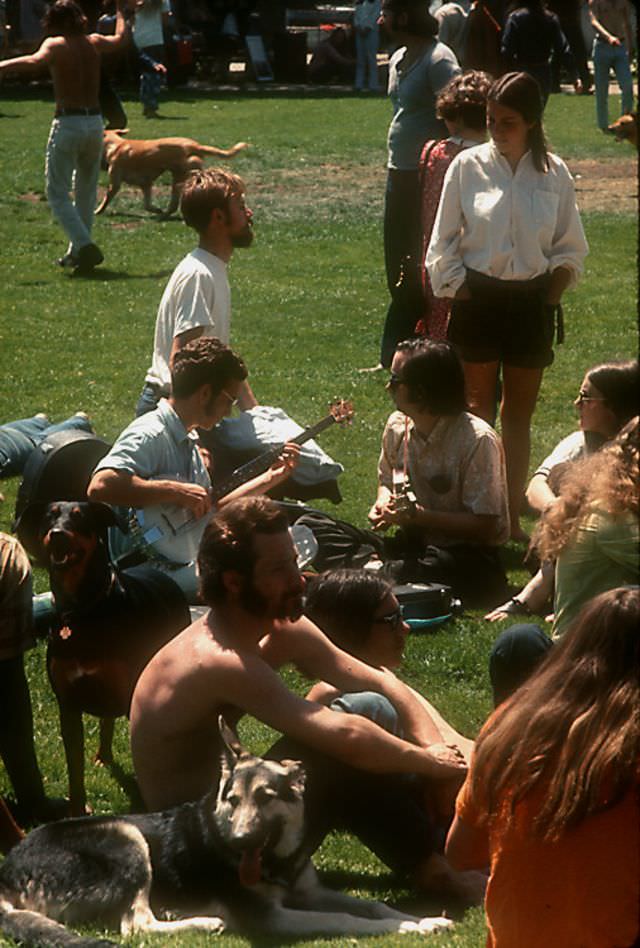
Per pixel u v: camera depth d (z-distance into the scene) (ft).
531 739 19.63
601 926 19.52
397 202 65.46
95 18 157.89
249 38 208.74
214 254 44.91
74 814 32.55
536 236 47.06
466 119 52.29
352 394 67.82
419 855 28.53
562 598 29.89
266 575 27.30
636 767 19.07
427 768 27.81
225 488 39.40
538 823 19.54
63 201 94.84
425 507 44.29
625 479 29.07
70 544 31.19
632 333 78.89
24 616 32.30
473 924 26.07
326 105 178.91
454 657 40.37
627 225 107.65
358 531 44.47
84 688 32.01
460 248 48.01
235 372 38.17
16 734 32.53
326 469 47.67
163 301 45.01
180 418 38.24
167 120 164.04
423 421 43.52
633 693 19.25
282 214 114.93
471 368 48.67
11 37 199.93
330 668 29.35
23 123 162.50
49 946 23.89
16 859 26.43
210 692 27.55
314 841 28.63
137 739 28.55
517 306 47.73
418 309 65.00
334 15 233.96
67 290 90.84
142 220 113.70
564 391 67.67
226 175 44.65
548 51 110.63
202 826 26.09
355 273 95.50
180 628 33.47
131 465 37.40
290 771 25.73
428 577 43.32
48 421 57.77
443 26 106.11
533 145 46.96
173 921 25.76
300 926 25.63
